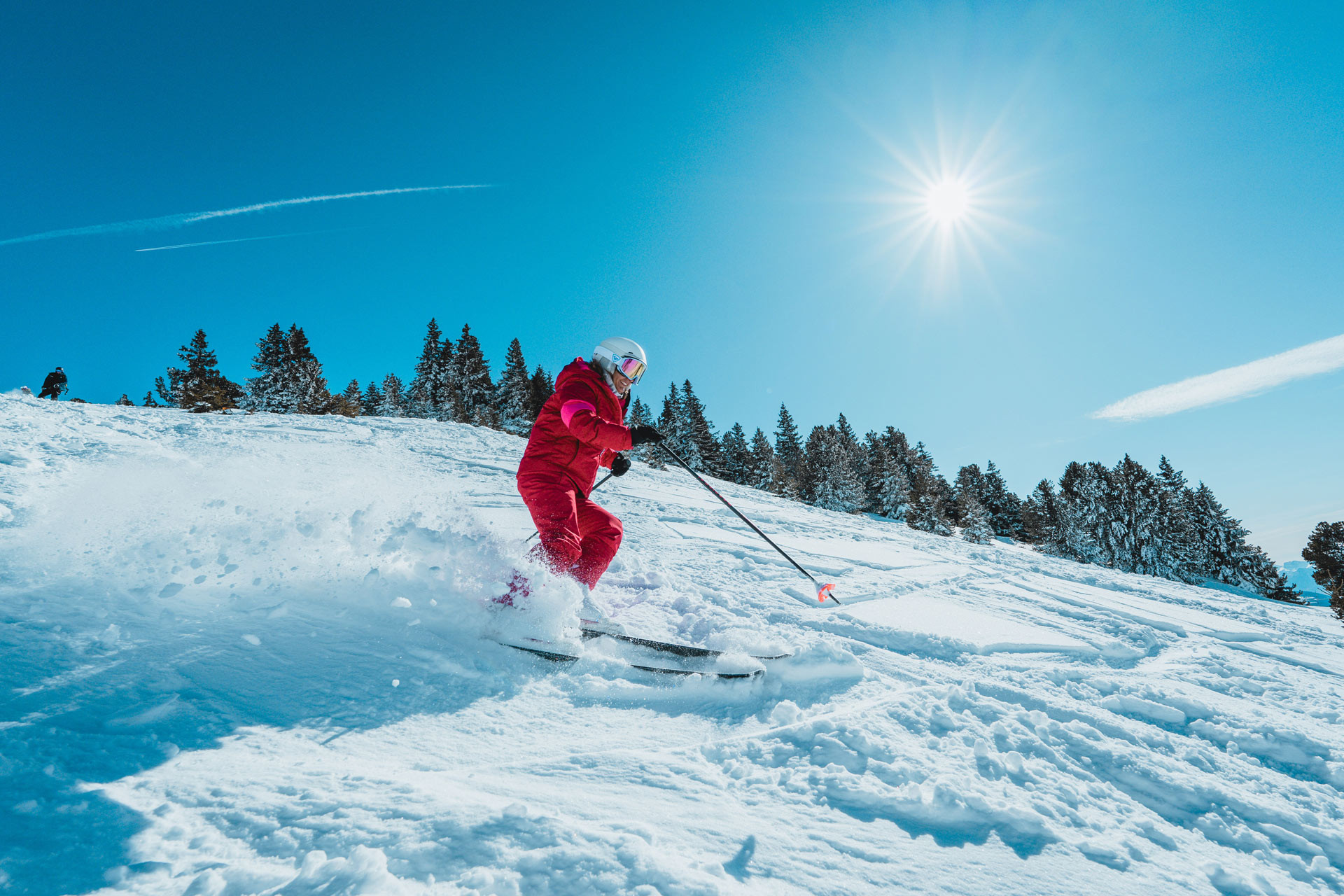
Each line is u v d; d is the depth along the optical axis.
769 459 53.00
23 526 2.59
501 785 1.46
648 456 24.67
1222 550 43.88
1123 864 1.46
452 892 1.05
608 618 2.92
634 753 1.70
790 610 3.61
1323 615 8.79
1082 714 2.29
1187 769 2.03
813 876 1.24
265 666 1.87
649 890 1.10
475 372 47.94
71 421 6.34
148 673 1.70
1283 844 1.69
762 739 1.85
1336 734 2.54
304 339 41.66
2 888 0.94
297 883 1.04
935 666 2.85
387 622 2.31
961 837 1.47
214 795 1.26
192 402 39.41
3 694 1.45
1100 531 43.94
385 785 1.36
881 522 15.84
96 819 1.13
